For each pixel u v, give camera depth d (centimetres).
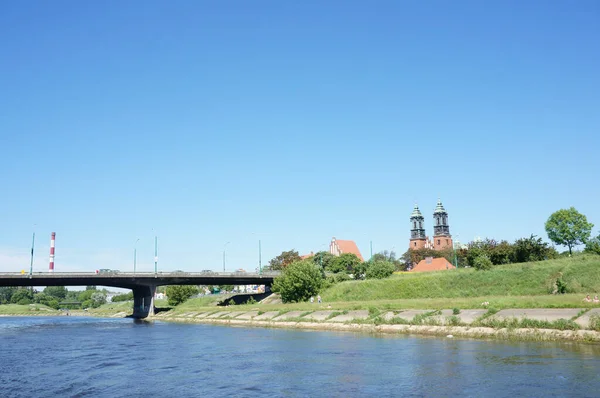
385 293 10494
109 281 12256
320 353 4525
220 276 13262
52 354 5078
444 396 2666
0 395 3080
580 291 7494
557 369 3178
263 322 8625
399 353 4253
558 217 14150
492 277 9300
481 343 4566
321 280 12162
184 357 4653
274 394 2914
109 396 2991
